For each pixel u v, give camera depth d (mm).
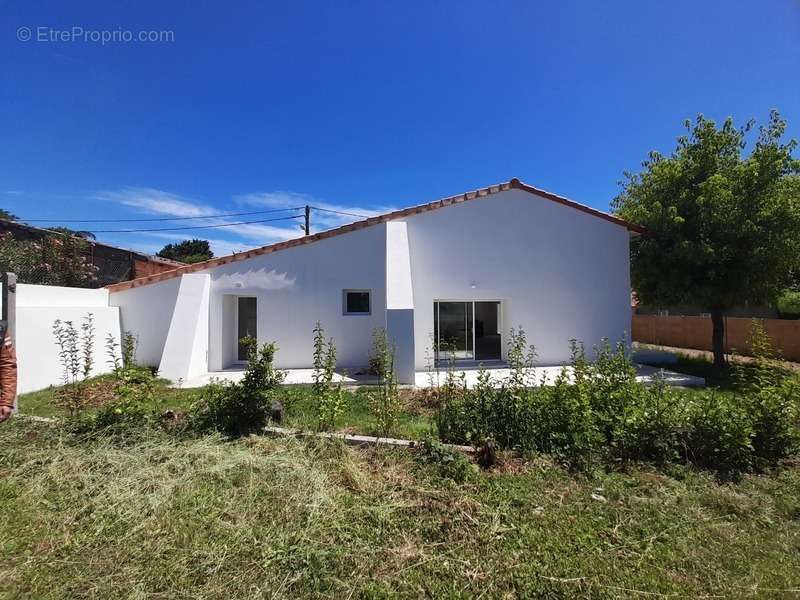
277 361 12156
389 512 3734
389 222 12547
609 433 5359
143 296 11969
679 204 12133
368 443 5219
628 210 14555
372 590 2828
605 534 3533
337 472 4461
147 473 4293
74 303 10469
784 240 10766
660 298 13406
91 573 2961
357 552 3213
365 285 12578
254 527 3490
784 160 11031
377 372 11094
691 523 3736
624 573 3043
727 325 18141
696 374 12117
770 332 16172
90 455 4727
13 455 4781
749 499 4188
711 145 11734
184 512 3668
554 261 13438
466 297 13008
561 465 4855
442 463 4684
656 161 13164
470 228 13062
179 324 10914
